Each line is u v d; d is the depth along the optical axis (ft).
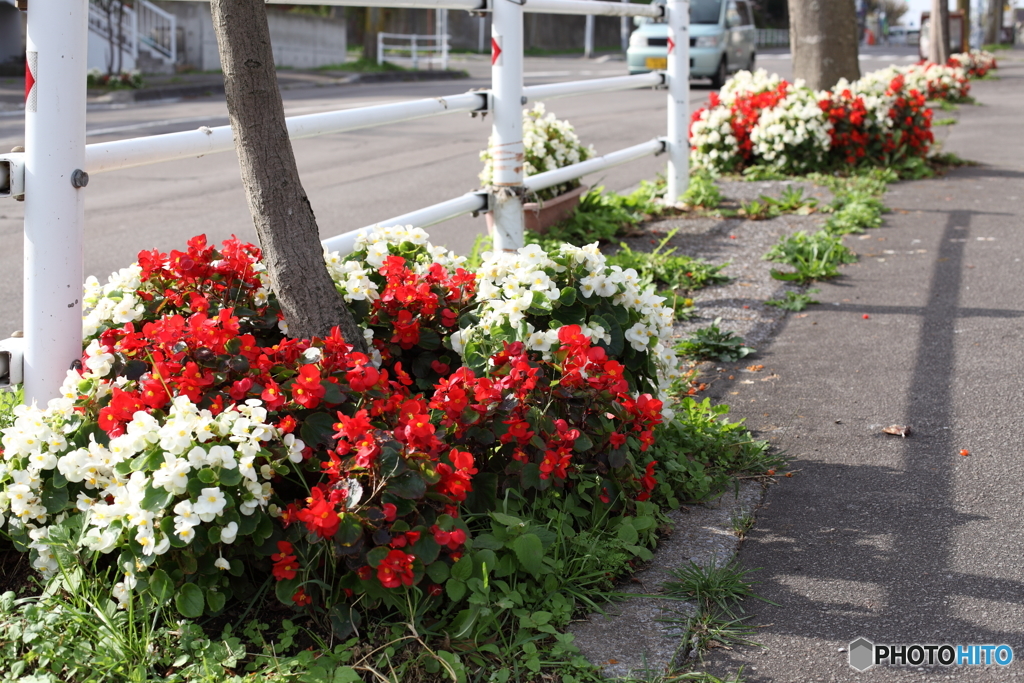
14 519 8.62
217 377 8.70
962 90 54.95
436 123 49.01
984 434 12.08
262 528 7.97
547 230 21.21
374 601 7.97
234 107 9.48
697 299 18.08
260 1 9.27
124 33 78.43
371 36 99.86
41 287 9.42
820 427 12.51
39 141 9.16
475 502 9.09
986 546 9.48
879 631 8.26
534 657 7.74
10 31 75.66
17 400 11.00
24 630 7.88
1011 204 25.89
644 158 36.37
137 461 7.83
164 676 7.58
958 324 16.29
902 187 28.96
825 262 19.74
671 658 7.95
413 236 11.89
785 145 30.68
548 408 9.39
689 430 11.68
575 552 9.06
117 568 8.49
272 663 7.54
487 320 10.05
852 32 35.88
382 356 10.78
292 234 9.75
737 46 69.51
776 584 8.99
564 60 124.16
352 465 8.05
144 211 26.86
